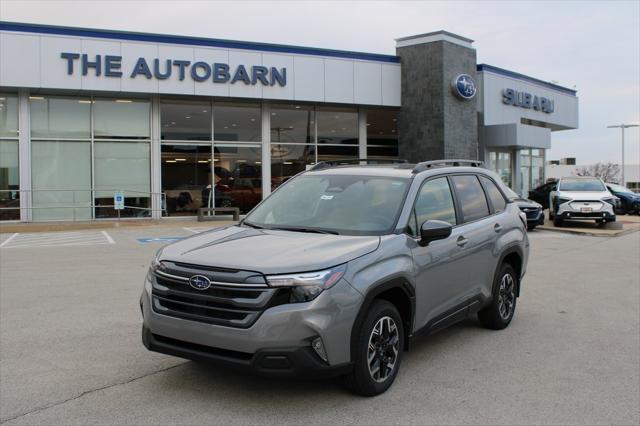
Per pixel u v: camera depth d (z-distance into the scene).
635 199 27.19
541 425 3.96
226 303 3.94
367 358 4.25
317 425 3.89
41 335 5.99
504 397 4.45
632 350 5.69
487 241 5.93
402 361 5.29
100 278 9.33
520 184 28.80
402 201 5.05
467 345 5.80
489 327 6.41
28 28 18.19
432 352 5.57
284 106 22.88
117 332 6.11
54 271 10.02
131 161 20.70
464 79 23.25
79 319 6.65
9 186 19.38
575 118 33.81
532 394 4.51
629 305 7.72
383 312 4.42
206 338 3.98
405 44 23.55
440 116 22.97
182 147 21.33
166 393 4.41
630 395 4.52
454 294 5.39
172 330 4.13
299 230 4.94
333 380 4.70
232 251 4.29
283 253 4.18
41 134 19.67
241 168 22.23
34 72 18.30
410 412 4.13
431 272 4.98
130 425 3.86
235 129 22.09
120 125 20.52
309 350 3.87
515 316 7.09
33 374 4.83
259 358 3.83
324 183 5.61
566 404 4.32
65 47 18.55
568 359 5.39
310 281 3.92
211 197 21.77
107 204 20.47
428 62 23.12
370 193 5.24
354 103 22.70
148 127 20.81
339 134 23.84
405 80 23.61
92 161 20.22
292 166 23.08
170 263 4.28
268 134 22.56
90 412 4.07
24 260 11.40
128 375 4.80
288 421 3.95
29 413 4.05
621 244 14.98
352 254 4.25
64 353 5.39
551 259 12.09
